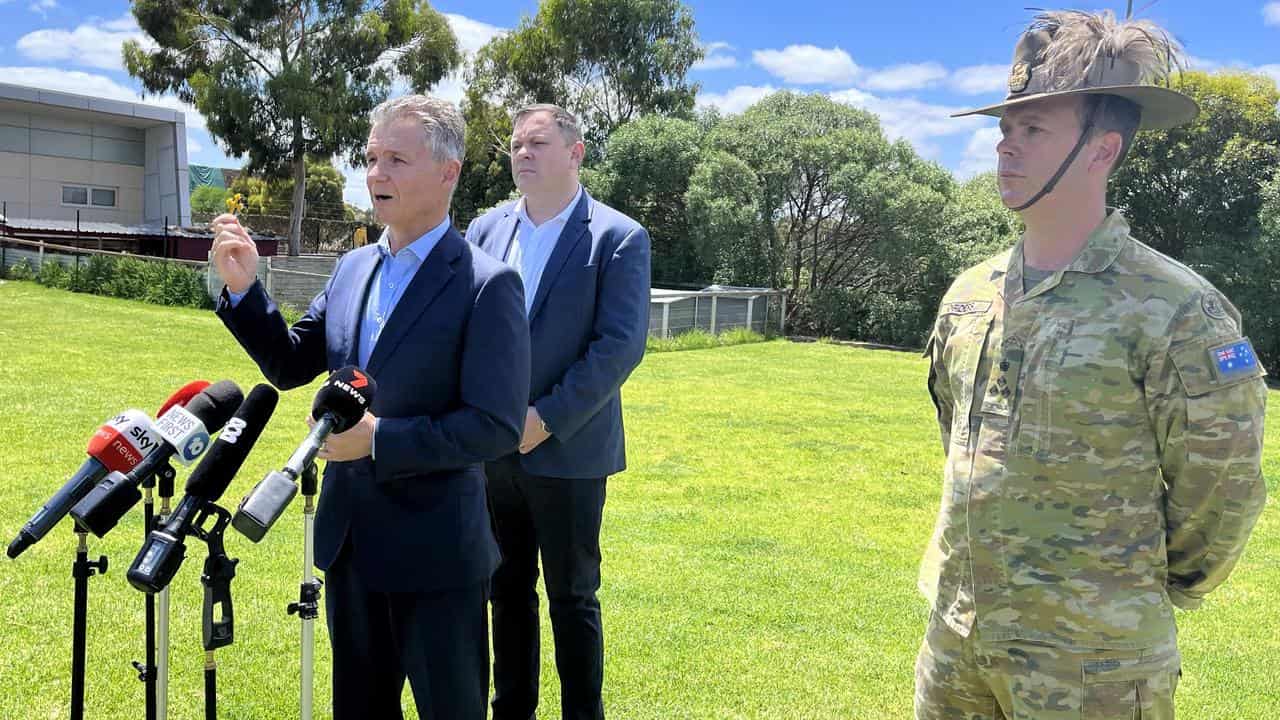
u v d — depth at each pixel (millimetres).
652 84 36562
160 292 19078
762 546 5934
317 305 2629
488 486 3203
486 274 2297
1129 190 22578
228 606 1928
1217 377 1864
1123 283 1963
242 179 51156
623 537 5980
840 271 25781
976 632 2090
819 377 15578
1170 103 1977
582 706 3172
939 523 2244
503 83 39156
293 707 3504
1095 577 1978
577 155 3271
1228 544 1958
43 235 25797
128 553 5027
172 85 38000
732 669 4035
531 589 3258
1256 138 21953
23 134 26891
